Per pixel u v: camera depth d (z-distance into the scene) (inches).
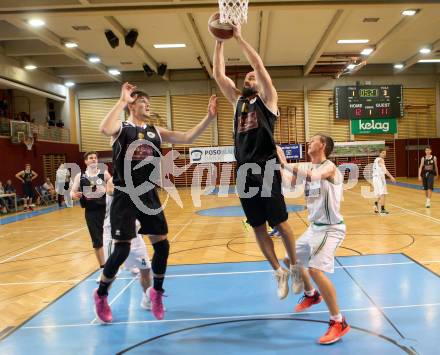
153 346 137.0
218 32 129.5
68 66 737.0
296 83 863.1
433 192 609.3
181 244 302.0
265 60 773.9
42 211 575.8
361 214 416.5
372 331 140.4
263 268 225.1
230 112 860.0
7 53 630.5
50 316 167.5
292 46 676.7
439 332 137.3
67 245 320.2
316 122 868.0
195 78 862.5
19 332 152.4
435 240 278.4
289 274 158.2
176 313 166.2
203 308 170.6
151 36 597.0
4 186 580.4
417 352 123.7
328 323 150.6
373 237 296.2
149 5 437.4
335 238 141.9
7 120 614.2
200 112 867.4
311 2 443.5
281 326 149.7
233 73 780.0
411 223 350.3
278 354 127.3
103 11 443.5
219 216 449.1
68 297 190.5
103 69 754.8
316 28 584.4
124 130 147.6
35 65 692.1
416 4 443.5
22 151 642.2
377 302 166.7
